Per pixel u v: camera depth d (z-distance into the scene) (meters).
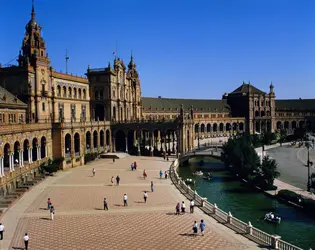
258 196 67.25
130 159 102.75
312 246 42.72
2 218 45.53
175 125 110.50
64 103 98.31
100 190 62.44
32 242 37.72
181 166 103.31
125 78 125.25
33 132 71.31
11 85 83.44
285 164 102.50
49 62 89.81
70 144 88.69
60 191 61.28
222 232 41.16
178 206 48.56
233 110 192.62
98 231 41.44
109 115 114.31
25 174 66.06
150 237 39.53
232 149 92.50
